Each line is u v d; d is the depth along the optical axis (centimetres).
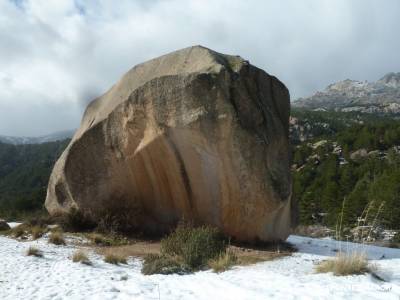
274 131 1252
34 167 8844
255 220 1217
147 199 1404
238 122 1152
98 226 1417
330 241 1523
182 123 1183
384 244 1952
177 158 1251
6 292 675
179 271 878
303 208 4706
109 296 637
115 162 1380
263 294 610
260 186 1183
